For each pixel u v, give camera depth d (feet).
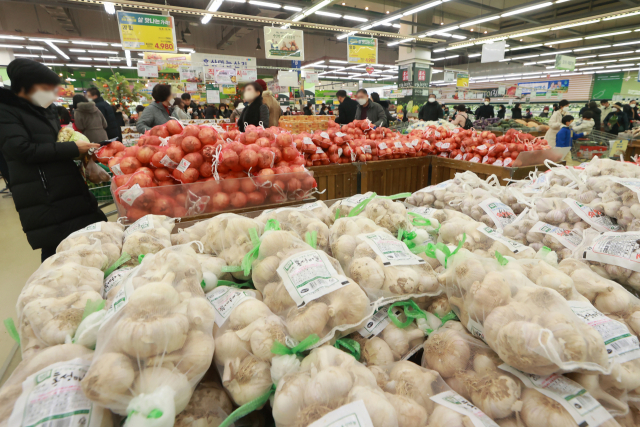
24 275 10.27
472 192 6.25
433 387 2.54
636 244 3.66
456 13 49.85
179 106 22.95
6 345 7.09
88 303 2.71
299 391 2.29
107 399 2.02
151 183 6.40
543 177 6.64
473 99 75.41
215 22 50.49
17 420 1.89
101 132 15.81
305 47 73.05
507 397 2.35
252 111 14.65
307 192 7.74
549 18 48.24
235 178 6.74
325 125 22.74
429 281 3.37
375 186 11.70
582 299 3.04
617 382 2.37
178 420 2.35
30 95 6.88
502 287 2.77
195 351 2.37
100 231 4.09
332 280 2.97
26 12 52.80
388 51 78.33
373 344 2.98
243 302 2.88
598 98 76.38
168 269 2.85
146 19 26.45
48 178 7.04
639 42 50.08
